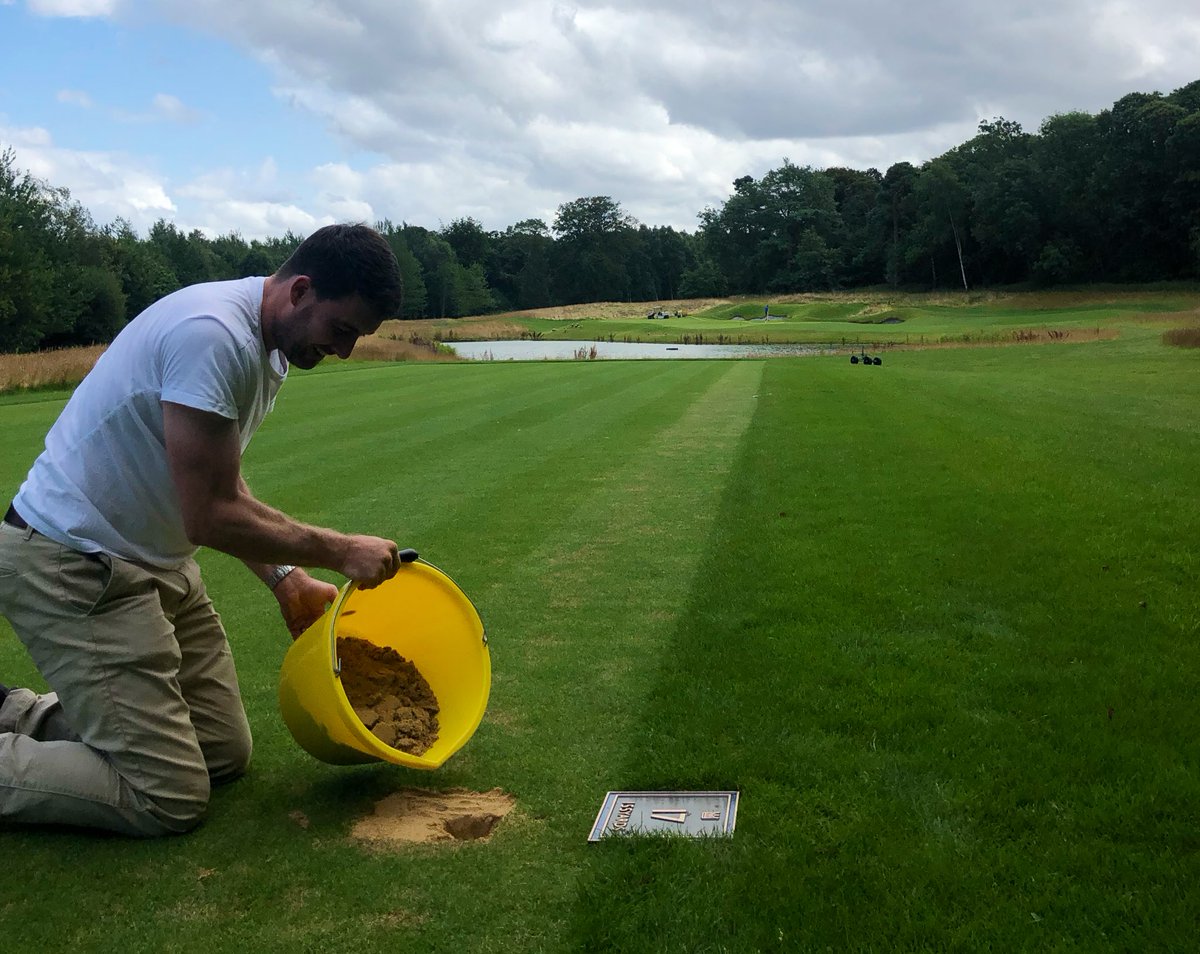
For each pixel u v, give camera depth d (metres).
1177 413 12.93
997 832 2.63
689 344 52.81
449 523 6.84
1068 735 3.18
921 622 4.36
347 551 2.85
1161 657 3.84
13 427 13.88
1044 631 4.19
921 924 2.25
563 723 3.51
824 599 4.72
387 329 68.56
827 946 2.20
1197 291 74.00
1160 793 2.78
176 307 2.64
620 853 2.62
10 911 2.49
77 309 55.12
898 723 3.34
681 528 6.50
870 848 2.58
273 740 3.54
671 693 3.69
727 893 2.41
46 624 2.72
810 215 116.06
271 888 2.56
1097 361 29.14
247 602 5.20
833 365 25.27
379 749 2.81
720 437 10.86
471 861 2.65
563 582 5.32
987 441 9.87
